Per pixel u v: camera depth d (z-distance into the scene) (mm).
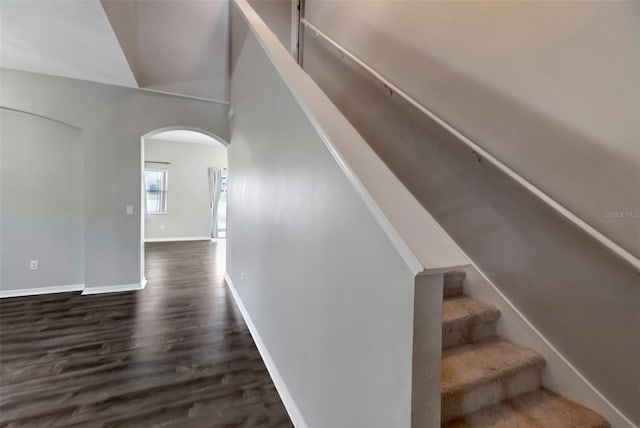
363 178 1036
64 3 2070
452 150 1867
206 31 3842
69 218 3668
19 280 3500
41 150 3516
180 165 7992
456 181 1853
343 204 1169
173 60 3688
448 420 1206
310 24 3205
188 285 4043
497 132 1610
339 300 1205
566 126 1323
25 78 3293
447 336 1489
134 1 3309
